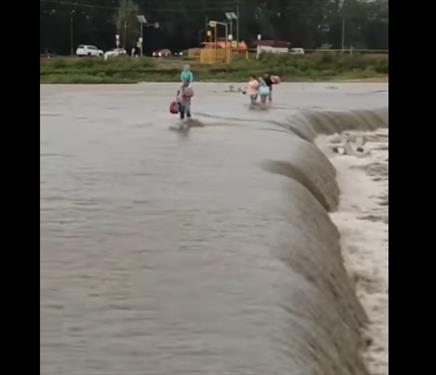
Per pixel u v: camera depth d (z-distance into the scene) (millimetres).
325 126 34906
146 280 9852
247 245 11406
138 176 16938
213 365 7430
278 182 16297
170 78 66938
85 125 27609
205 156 19906
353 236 17516
